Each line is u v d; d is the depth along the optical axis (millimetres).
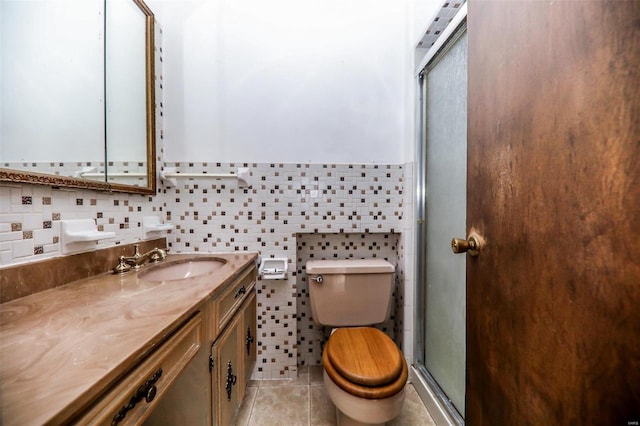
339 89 1425
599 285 344
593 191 353
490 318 563
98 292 709
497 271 542
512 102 500
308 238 1536
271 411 1182
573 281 380
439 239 1209
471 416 630
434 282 1258
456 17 988
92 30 902
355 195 1434
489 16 568
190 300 651
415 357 1376
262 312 1393
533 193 451
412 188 1379
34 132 688
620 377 321
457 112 1062
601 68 340
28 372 364
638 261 304
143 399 471
